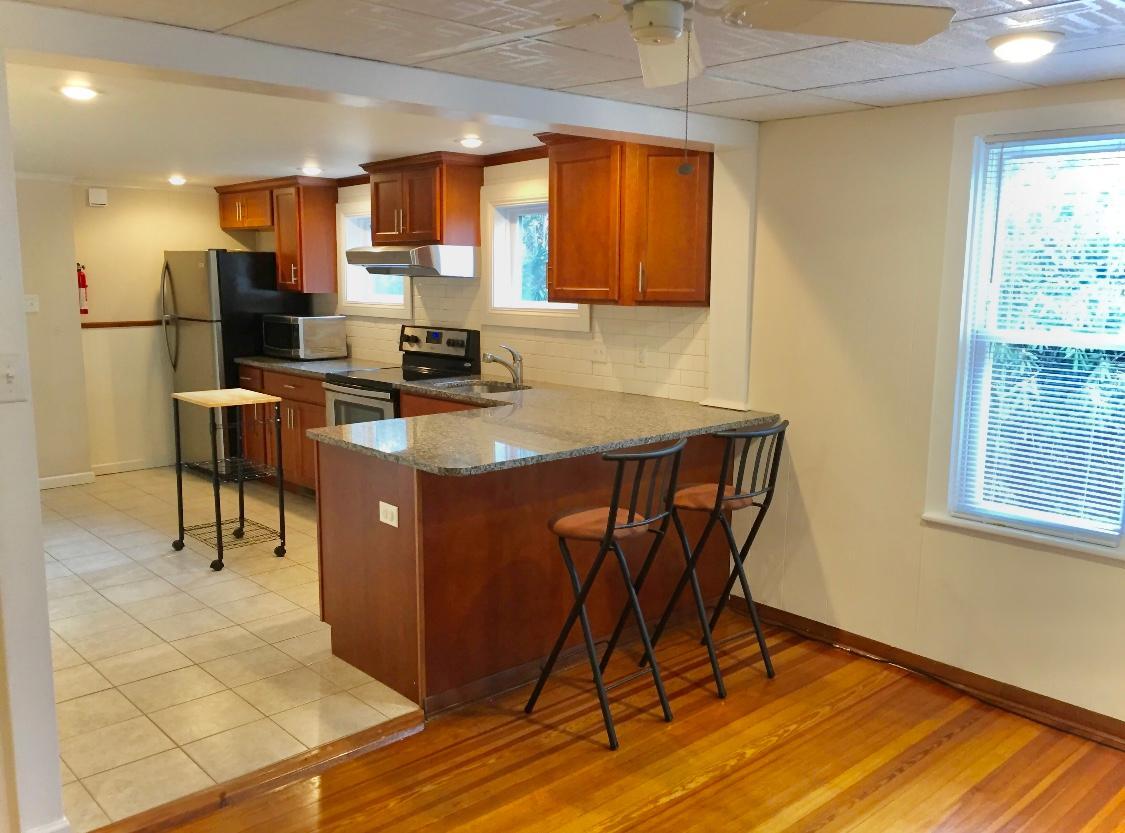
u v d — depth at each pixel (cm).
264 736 288
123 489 617
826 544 371
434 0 208
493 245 523
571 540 342
